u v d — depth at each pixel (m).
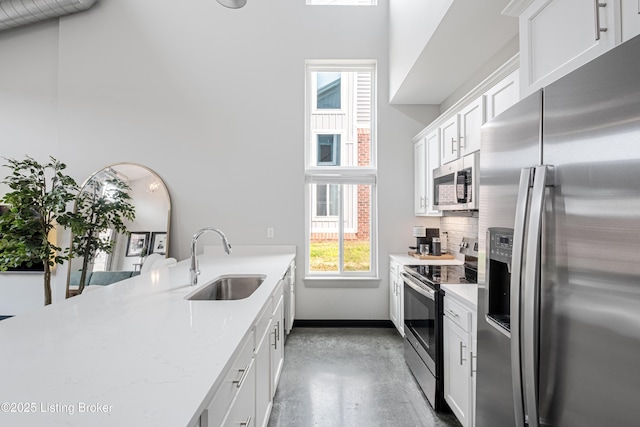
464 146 2.47
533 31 1.21
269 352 1.80
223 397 0.96
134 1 3.79
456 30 2.18
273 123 3.78
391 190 3.79
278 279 2.12
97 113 3.77
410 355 2.59
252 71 3.79
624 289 0.66
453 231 3.42
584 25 0.97
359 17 3.79
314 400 2.23
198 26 3.79
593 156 0.74
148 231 3.68
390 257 3.69
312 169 3.90
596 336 0.72
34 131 3.91
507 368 1.12
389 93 3.76
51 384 0.78
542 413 0.88
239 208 3.78
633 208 0.64
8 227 3.18
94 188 3.68
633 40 0.65
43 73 3.92
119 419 0.65
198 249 3.76
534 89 1.21
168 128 3.78
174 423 0.64
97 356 0.94
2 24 3.79
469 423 1.67
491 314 1.26
